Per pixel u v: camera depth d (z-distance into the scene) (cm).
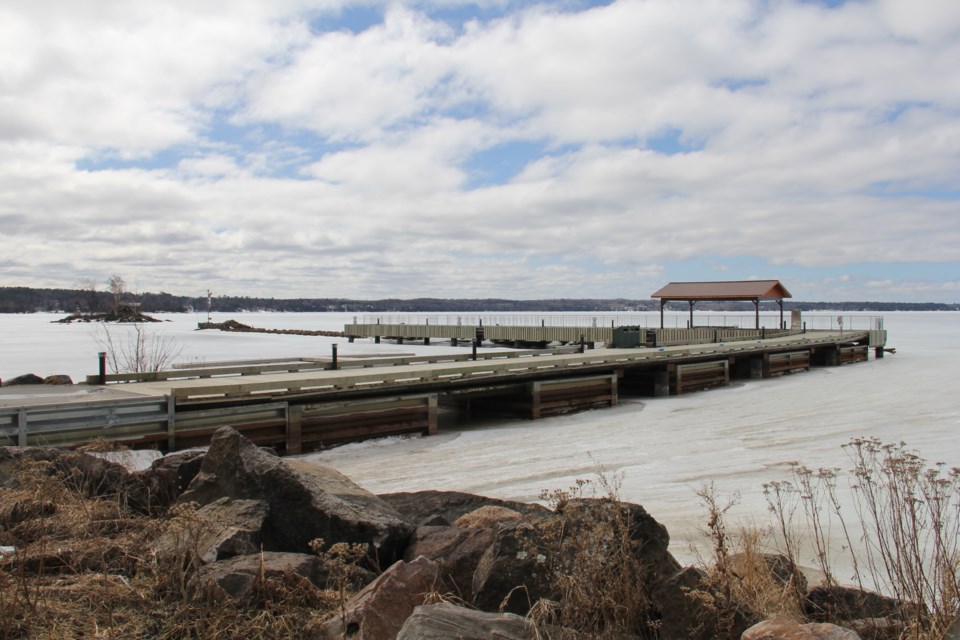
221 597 418
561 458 1386
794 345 3384
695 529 878
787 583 471
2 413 1075
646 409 2133
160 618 406
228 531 513
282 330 8619
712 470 1245
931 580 605
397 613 407
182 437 1278
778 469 1239
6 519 523
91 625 391
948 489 940
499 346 5544
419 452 1465
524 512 656
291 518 566
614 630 394
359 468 1311
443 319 11288
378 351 4734
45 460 688
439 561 498
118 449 990
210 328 9944
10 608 384
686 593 408
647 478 1194
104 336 6419
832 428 1686
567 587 408
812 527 868
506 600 425
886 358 4297
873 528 838
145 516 628
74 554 472
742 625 397
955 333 8188
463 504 705
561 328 4806
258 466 591
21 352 4319
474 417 2002
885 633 431
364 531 550
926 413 1905
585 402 2133
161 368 2850
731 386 2803
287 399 1421
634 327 3372
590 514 464
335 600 437
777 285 4416
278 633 391
